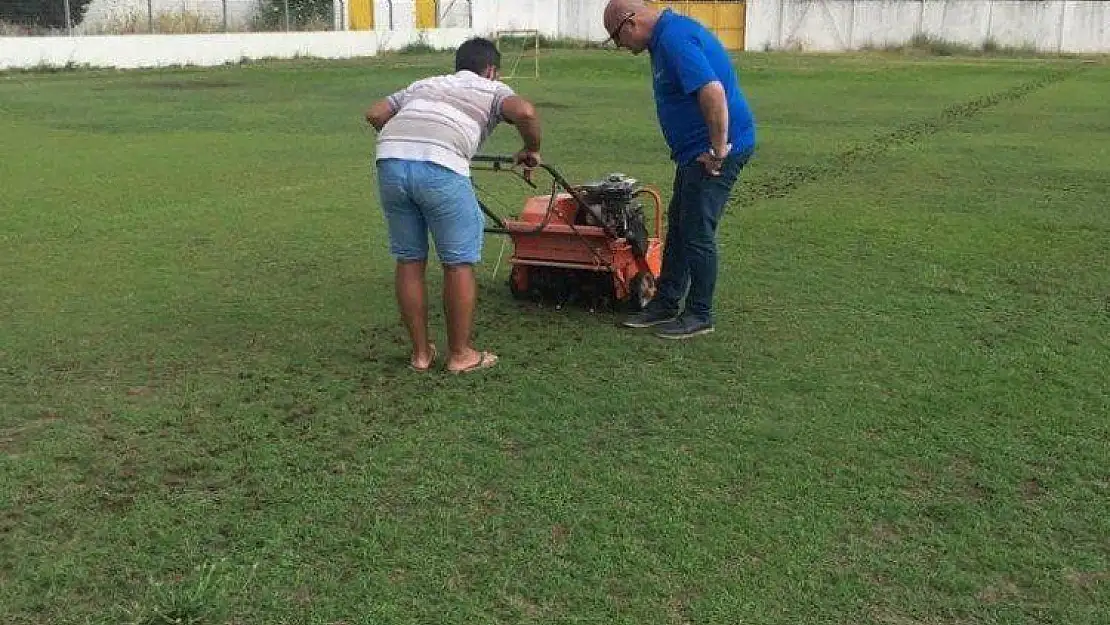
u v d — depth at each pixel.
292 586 3.14
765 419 4.36
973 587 3.19
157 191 9.36
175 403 4.50
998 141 12.81
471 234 4.70
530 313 5.80
